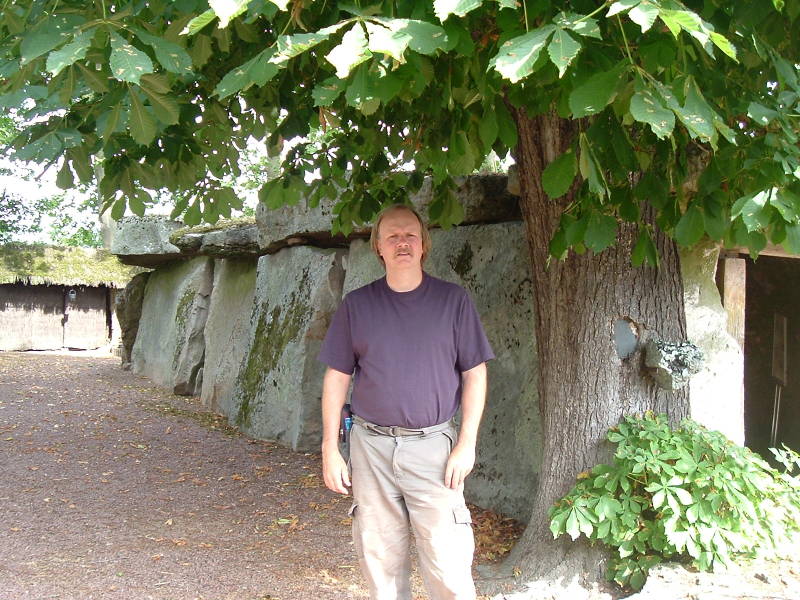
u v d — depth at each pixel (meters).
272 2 1.80
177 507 5.21
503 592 3.47
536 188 3.76
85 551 4.20
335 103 3.75
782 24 2.69
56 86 2.60
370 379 2.61
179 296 11.20
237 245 9.23
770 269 7.54
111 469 6.28
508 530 4.66
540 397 3.97
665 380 3.55
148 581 3.74
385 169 4.52
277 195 4.55
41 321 17.55
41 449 6.85
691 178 3.92
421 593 3.64
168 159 3.61
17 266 16.70
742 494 3.30
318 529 4.72
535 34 1.66
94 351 17.98
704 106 1.91
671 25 1.56
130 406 9.29
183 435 7.76
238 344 9.23
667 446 3.38
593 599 3.30
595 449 3.62
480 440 5.29
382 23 1.72
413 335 2.59
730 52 1.58
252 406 8.02
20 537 4.41
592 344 3.65
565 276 3.74
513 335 5.16
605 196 2.97
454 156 3.57
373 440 2.62
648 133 2.81
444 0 1.65
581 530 3.31
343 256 7.45
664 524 3.22
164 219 11.28
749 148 2.62
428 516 2.60
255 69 1.85
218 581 3.76
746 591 3.05
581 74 2.11
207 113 3.85
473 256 5.58
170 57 1.99
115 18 2.09
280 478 6.08
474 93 3.09
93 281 17.39
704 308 4.57
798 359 7.38
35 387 10.42
